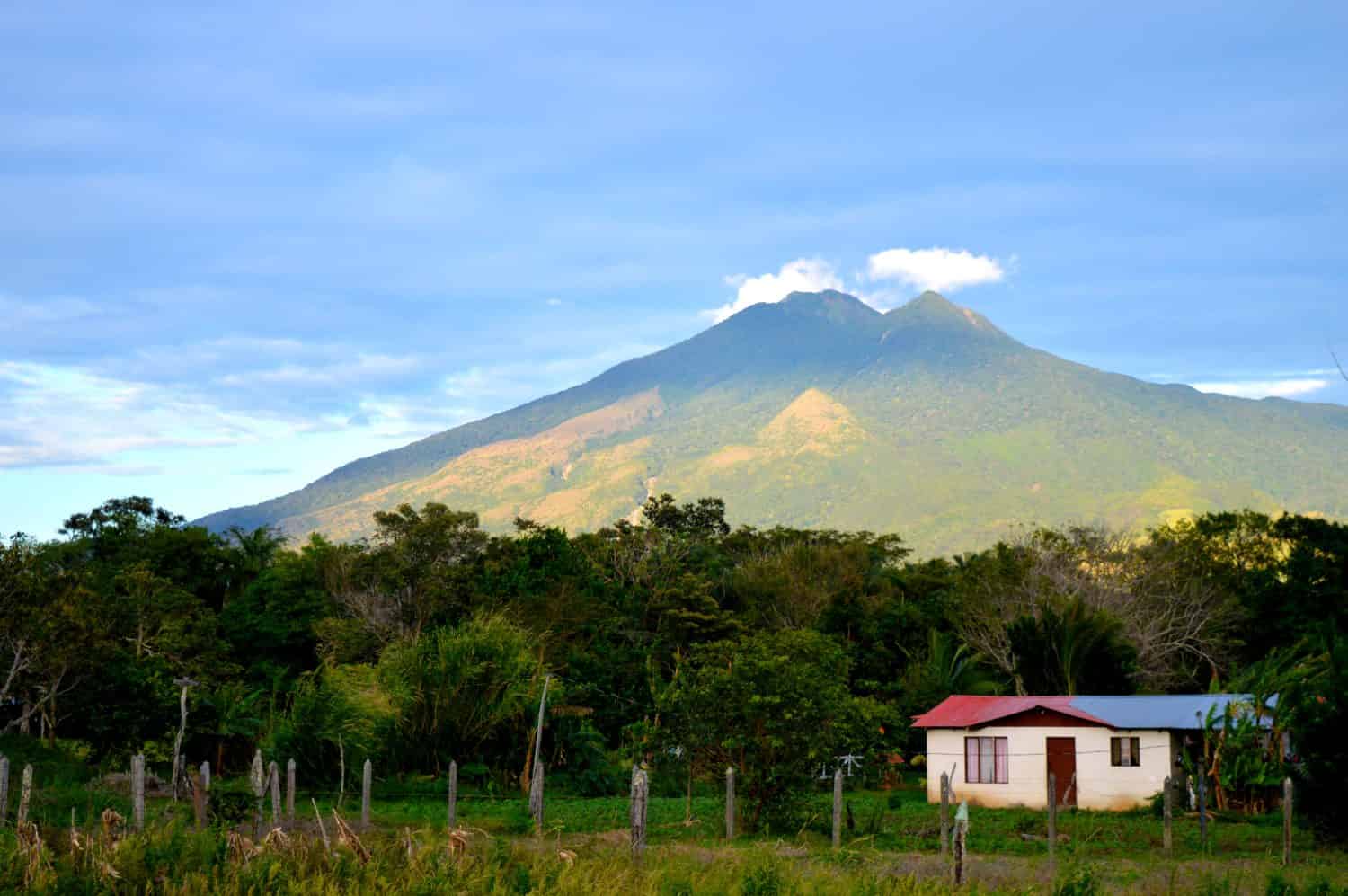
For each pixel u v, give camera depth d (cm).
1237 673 6053
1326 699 3244
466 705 4697
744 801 3491
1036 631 5831
